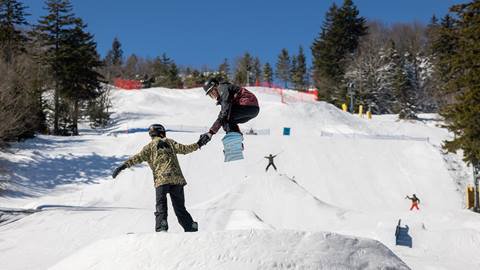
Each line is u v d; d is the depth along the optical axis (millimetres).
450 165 37344
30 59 44281
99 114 60375
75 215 13492
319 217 21641
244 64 130125
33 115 40531
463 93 28656
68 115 54531
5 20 54500
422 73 90000
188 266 4949
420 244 16969
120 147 39031
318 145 39062
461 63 28547
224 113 6047
